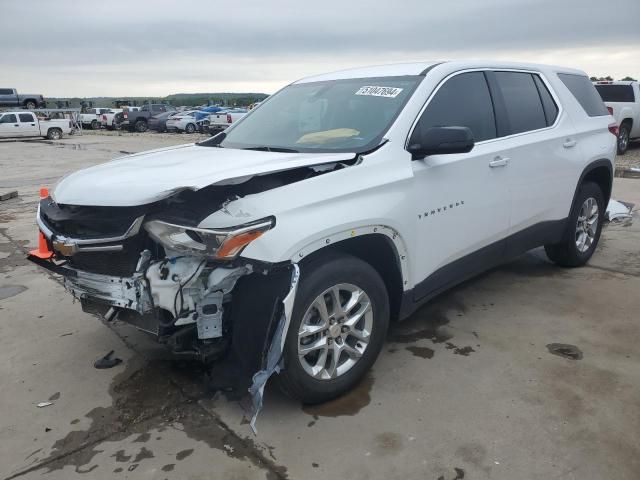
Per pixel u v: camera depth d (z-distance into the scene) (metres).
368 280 3.22
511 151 4.22
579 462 2.66
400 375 3.49
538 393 3.24
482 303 4.62
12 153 22.00
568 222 5.09
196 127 35.91
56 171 15.83
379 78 4.05
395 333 4.09
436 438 2.86
